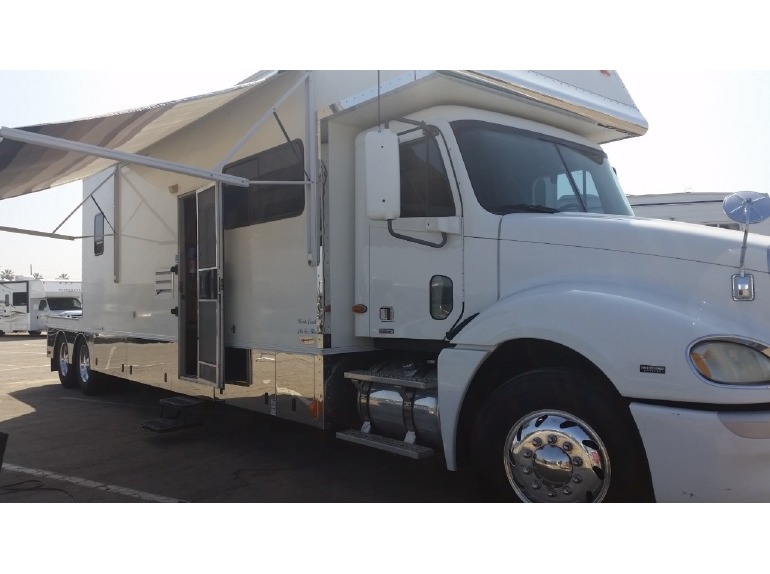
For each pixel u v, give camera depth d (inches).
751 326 116.7
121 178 309.6
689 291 124.7
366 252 183.8
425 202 166.9
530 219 149.8
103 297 329.7
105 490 184.4
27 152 196.1
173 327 264.8
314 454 223.1
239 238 225.0
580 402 127.3
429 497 174.2
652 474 117.1
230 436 252.5
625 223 137.7
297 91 196.5
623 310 122.8
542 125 182.5
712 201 305.0
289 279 198.1
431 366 173.3
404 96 167.8
